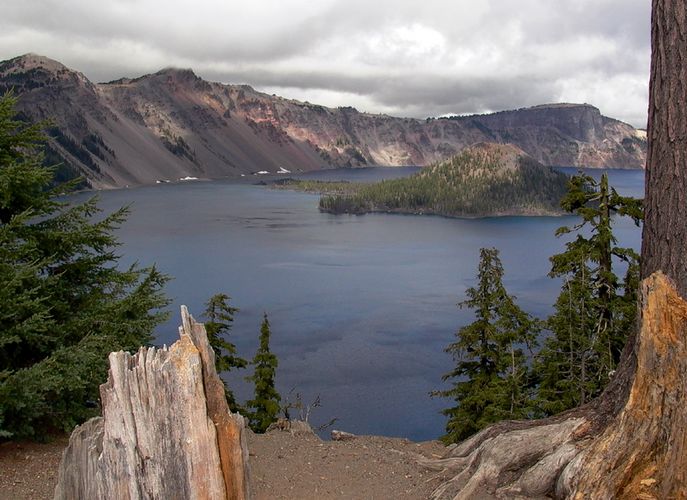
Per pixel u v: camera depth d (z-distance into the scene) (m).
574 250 17.09
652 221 6.87
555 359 17.61
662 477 6.13
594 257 16.88
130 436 5.62
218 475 5.60
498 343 18.36
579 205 18.00
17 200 12.47
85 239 13.08
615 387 7.20
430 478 8.59
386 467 9.29
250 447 10.39
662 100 6.72
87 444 6.03
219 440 5.71
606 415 7.12
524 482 7.07
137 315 13.44
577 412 7.54
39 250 12.48
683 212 6.53
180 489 5.59
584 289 16.55
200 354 5.85
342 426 53.16
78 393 11.89
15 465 10.28
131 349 12.65
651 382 6.36
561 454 6.95
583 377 16.03
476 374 19.16
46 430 11.80
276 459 9.84
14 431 10.85
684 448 6.05
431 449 10.29
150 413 5.59
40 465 10.36
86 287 13.75
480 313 18.92
